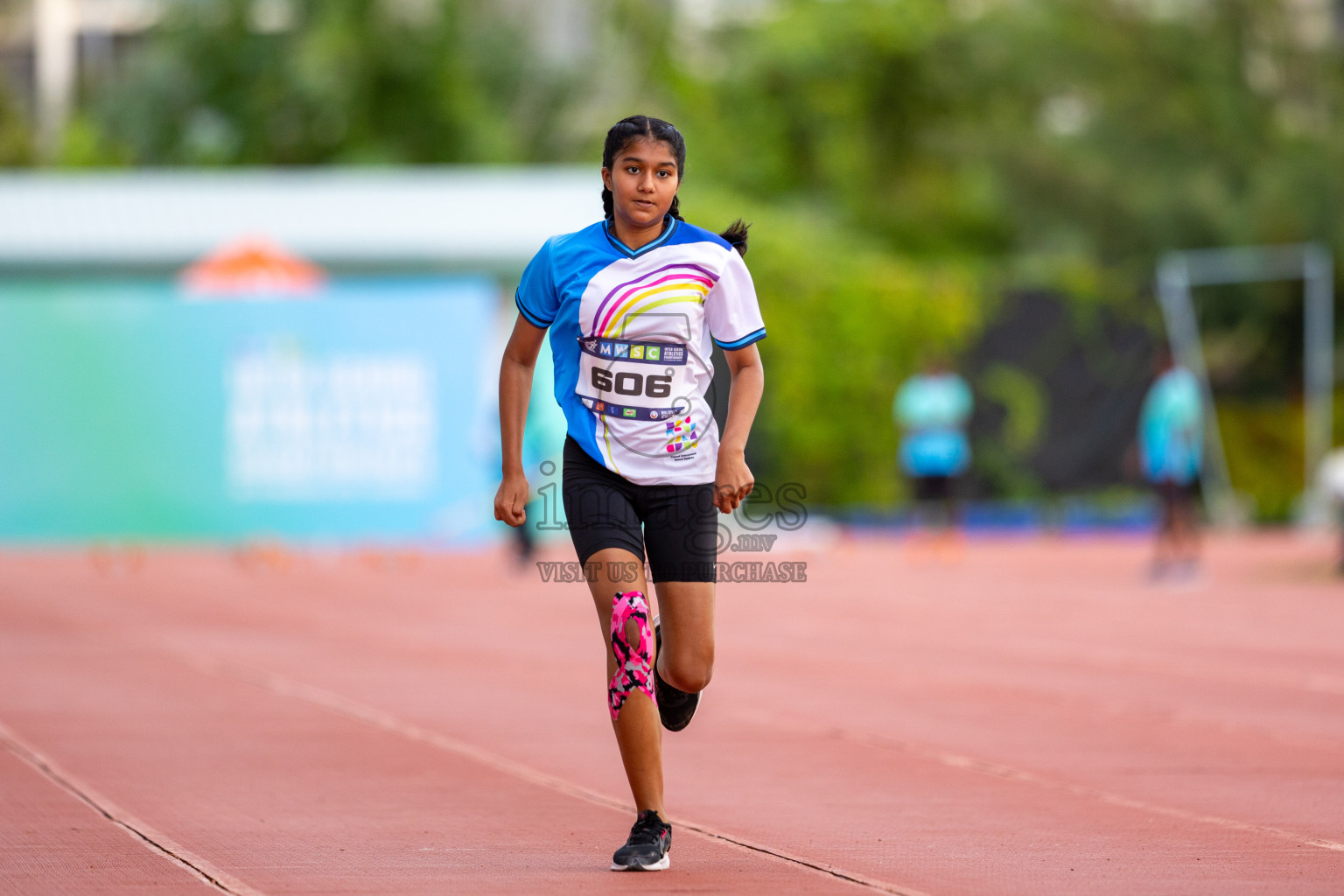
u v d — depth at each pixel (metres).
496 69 104.62
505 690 23.06
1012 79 105.88
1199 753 18.06
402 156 98.50
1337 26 105.25
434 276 62.09
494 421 49.72
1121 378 64.75
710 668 12.41
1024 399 64.31
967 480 64.12
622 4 105.94
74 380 54.97
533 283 12.53
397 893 11.40
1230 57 97.06
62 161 103.62
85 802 15.02
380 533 55.44
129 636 30.20
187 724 19.86
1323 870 12.34
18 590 40.09
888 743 18.80
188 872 12.16
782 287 63.53
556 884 11.73
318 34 99.56
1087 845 13.30
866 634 31.03
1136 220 92.94
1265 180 89.75
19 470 54.94
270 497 55.25
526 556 46.25
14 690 22.89
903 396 57.56
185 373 55.25
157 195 63.91
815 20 107.94
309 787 15.95
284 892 11.46
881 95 108.56
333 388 55.47
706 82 108.00
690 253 12.32
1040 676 24.75
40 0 142.12
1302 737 19.22
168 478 55.16
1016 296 64.62
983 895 11.45
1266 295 82.81
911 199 108.25
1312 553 52.53
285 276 57.44
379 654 27.59
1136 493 64.69
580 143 104.62
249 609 35.62
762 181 103.81
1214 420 69.50
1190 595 39.16
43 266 60.94
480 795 15.55
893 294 64.12
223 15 102.19
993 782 16.34
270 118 101.88
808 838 13.60
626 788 15.99
